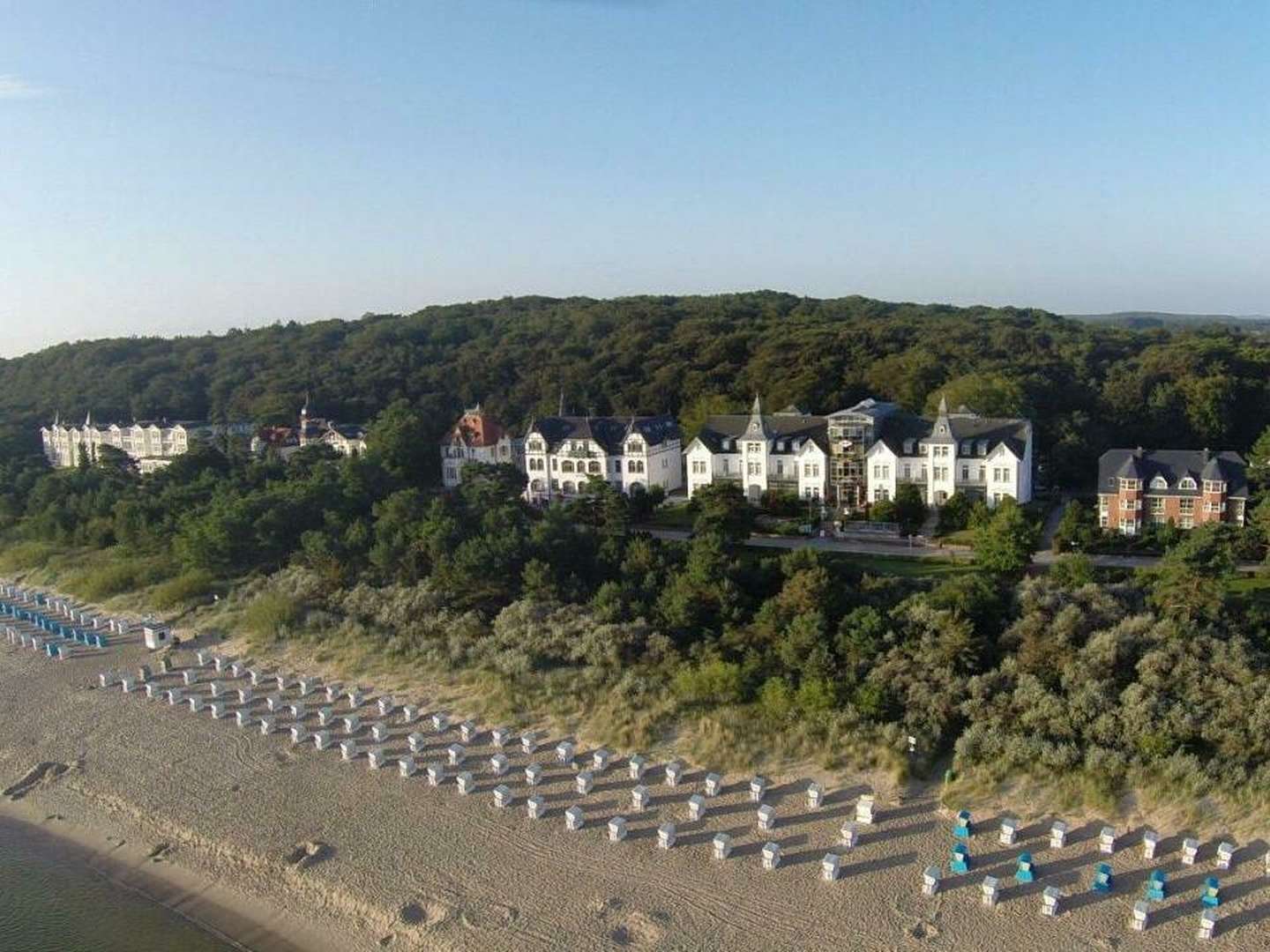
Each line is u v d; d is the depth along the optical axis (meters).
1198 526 78.44
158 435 168.12
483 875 44.66
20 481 130.00
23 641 80.12
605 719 57.50
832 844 45.62
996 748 50.88
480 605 73.94
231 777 55.16
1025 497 99.12
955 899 41.50
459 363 179.25
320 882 44.88
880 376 137.12
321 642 72.94
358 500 99.19
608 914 41.56
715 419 115.44
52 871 47.38
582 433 120.00
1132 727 50.25
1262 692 50.78
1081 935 39.00
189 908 44.06
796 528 92.31
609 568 76.75
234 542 88.50
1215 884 40.34
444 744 57.38
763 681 59.09
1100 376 140.38
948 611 61.41
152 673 70.81
